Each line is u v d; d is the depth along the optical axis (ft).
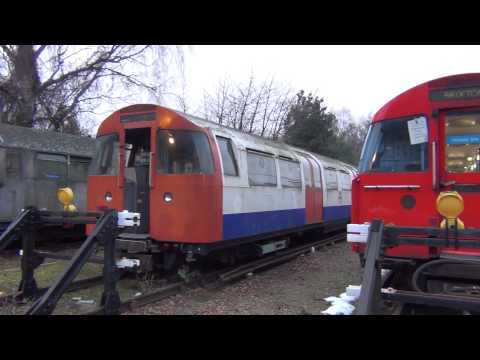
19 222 19.63
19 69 55.31
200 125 24.90
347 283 26.27
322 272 30.09
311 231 47.14
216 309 20.03
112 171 26.25
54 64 58.18
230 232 25.91
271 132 103.19
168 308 20.03
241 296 22.86
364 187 19.86
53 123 64.08
